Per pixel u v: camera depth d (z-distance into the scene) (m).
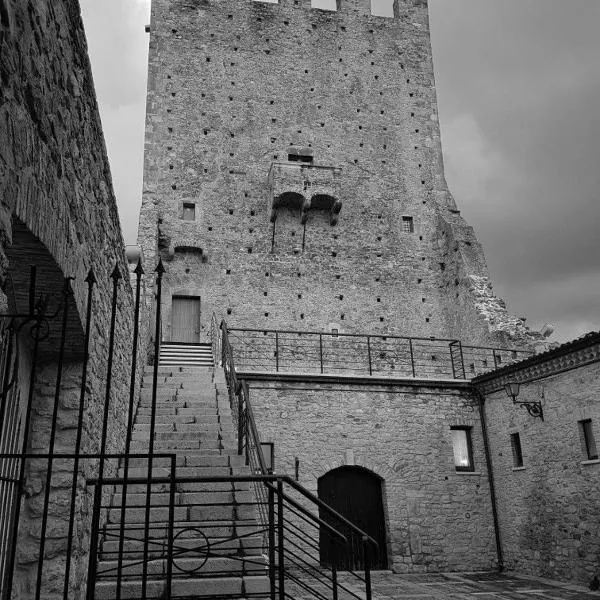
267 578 7.36
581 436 14.47
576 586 13.79
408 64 29.47
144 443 10.14
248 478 5.66
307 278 24.66
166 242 23.62
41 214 4.00
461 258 24.88
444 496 16.77
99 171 6.89
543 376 15.62
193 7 27.58
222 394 13.22
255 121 26.52
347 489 16.55
